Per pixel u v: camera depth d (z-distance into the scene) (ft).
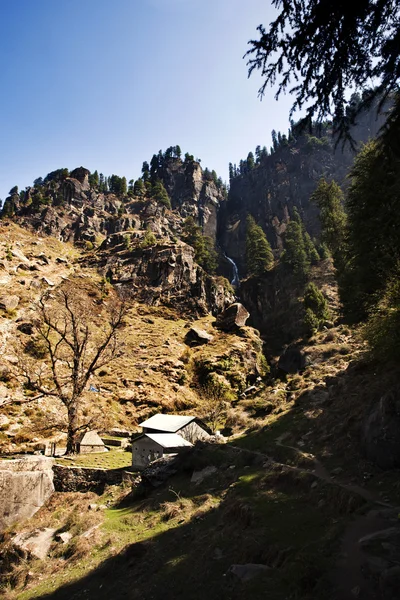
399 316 71.77
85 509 89.40
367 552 33.60
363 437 62.85
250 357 252.01
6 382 166.50
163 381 212.02
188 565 46.68
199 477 84.64
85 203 582.76
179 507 70.33
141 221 547.90
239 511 56.03
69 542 71.36
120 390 194.39
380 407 59.88
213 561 44.91
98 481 103.76
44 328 216.13
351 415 78.07
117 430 159.53
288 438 89.04
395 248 73.36
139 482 95.96
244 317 307.37
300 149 622.95
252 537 45.85
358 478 54.19
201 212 634.43
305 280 335.88
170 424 123.24
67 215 530.68
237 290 404.77
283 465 71.00
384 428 56.34
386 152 27.25
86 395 178.91
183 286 340.80
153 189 625.41
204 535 54.29
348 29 23.93
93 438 138.31
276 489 62.28
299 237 373.81
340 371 130.93
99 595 48.14
